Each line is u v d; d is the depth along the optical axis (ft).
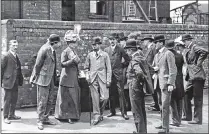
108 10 46.39
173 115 22.39
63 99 23.38
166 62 20.63
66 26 29.45
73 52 23.15
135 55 19.79
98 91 23.93
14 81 22.49
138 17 49.78
